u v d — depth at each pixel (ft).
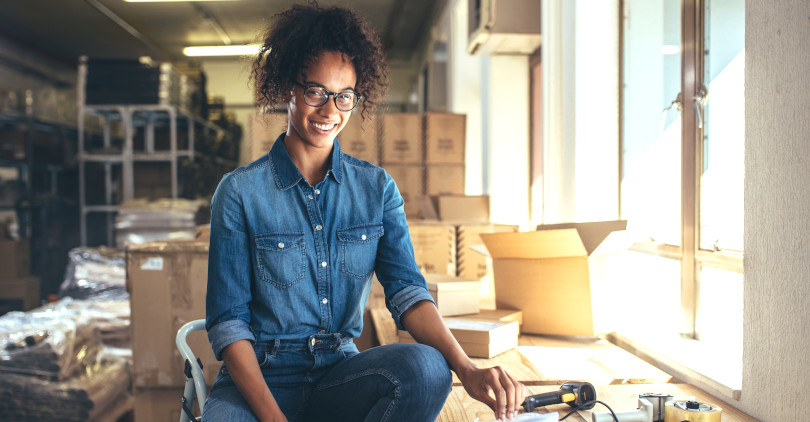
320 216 3.78
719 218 5.94
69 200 23.66
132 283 7.52
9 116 21.48
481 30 11.56
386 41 28.35
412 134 13.61
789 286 3.92
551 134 8.46
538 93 13.19
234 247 3.65
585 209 7.68
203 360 7.48
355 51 3.59
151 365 7.53
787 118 3.90
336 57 3.54
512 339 6.34
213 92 32.04
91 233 26.27
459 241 10.08
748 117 4.37
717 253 5.87
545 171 8.57
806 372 3.75
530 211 13.74
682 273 6.55
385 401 3.37
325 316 3.77
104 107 20.72
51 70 29.76
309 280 3.74
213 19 24.76
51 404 8.07
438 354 3.53
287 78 3.59
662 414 4.26
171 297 7.51
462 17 17.79
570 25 7.83
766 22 4.11
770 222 4.13
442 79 22.27
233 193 3.67
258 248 3.66
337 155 3.91
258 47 3.85
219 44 28.94
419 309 3.82
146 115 22.11
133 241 16.72
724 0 5.79
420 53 28.43
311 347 3.73
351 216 3.87
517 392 3.25
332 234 3.80
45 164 23.36
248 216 3.67
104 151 21.16
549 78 8.49
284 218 3.72
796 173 3.82
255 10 23.65
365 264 3.90
